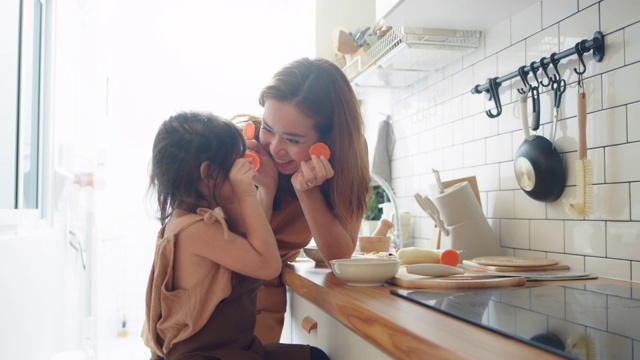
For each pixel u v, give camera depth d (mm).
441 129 1987
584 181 1254
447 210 1582
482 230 1572
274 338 1488
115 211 3059
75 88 2654
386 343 757
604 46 1246
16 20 1568
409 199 2262
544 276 1201
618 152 1214
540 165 1380
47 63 1936
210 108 3162
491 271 1285
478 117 1742
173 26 3156
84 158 2717
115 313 3129
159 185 1141
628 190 1190
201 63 3170
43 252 1728
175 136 1125
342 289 1055
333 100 1222
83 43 2793
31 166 1844
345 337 1061
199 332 1069
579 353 576
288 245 1475
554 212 1410
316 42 2623
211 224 1088
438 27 1684
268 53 3240
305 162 1230
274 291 1495
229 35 3213
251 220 1116
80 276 2613
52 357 1713
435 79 2031
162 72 3119
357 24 2662
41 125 1914
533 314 793
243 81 3205
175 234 1071
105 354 2979
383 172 2439
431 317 778
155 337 1089
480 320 735
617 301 923
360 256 1644
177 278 1076
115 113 3059
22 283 1463
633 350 587
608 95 1238
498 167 1639
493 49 1669
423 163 2133
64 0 2295
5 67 1464
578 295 986
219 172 1118
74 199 2396
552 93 1409
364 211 1378
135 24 3113
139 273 3141
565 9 1369
